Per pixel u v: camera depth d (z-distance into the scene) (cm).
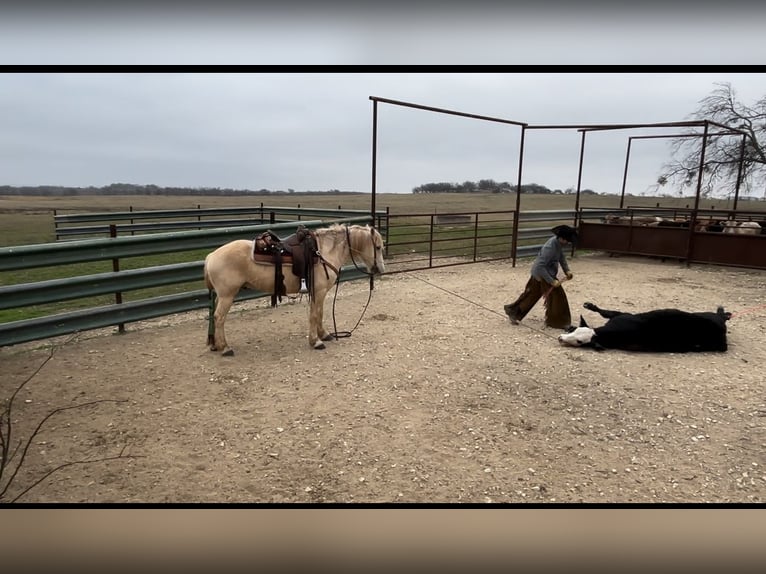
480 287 985
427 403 464
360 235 634
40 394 470
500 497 322
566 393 490
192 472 349
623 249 1348
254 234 747
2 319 766
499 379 523
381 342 640
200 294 688
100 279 593
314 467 357
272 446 385
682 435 411
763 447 393
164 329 682
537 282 691
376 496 322
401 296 901
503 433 410
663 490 332
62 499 313
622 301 866
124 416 430
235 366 550
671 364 573
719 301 870
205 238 687
